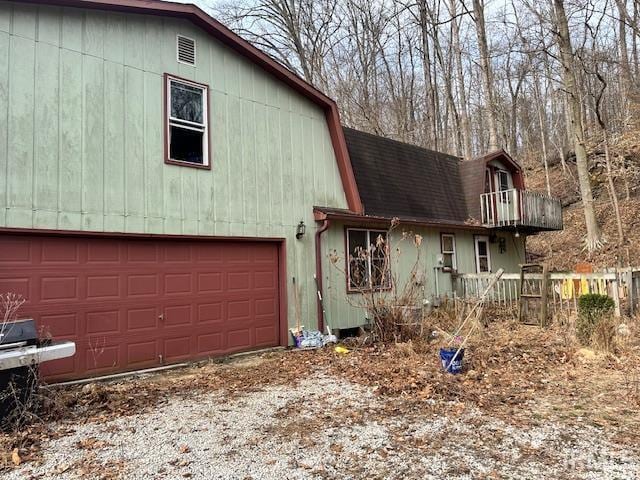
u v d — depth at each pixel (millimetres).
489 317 10383
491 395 5320
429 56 23734
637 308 9188
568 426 4332
